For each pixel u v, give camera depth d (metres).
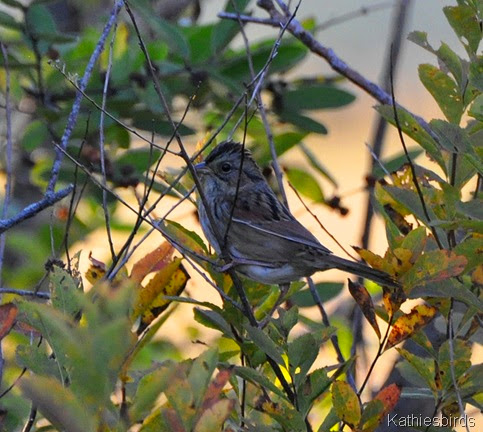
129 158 12.19
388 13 25.58
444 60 8.27
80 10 15.26
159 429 6.53
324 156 23.17
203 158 11.91
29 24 11.57
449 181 8.36
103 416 6.05
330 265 10.58
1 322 7.06
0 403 9.76
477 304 7.85
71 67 12.00
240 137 12.91
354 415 7.54
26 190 13.98
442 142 7.93
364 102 23.95
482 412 8.57
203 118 13.12
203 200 8.55
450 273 7.76
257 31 22.08
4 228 8.50
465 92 8.22
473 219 7.89
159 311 8.18
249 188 11.63
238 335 8.60
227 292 9.09
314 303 10.99
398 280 7.99
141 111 12.00
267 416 8.43
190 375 6.20
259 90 9.92
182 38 11.78
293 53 12.27
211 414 6.15
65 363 6.50
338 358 9.52
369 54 25.06
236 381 8.31
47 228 12.70
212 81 12.43
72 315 7.02
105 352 5.71
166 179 10.12
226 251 8.55
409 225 9.26
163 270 8.09
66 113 11.80
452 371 7.86
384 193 9.28
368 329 13.62
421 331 8.17
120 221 13.58
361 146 23.41
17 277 12.70
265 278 10.98
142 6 11.72
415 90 24.25
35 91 12.52
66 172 11.72
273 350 7.65
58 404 5.73
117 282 8.12
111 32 12.12
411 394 8.56
